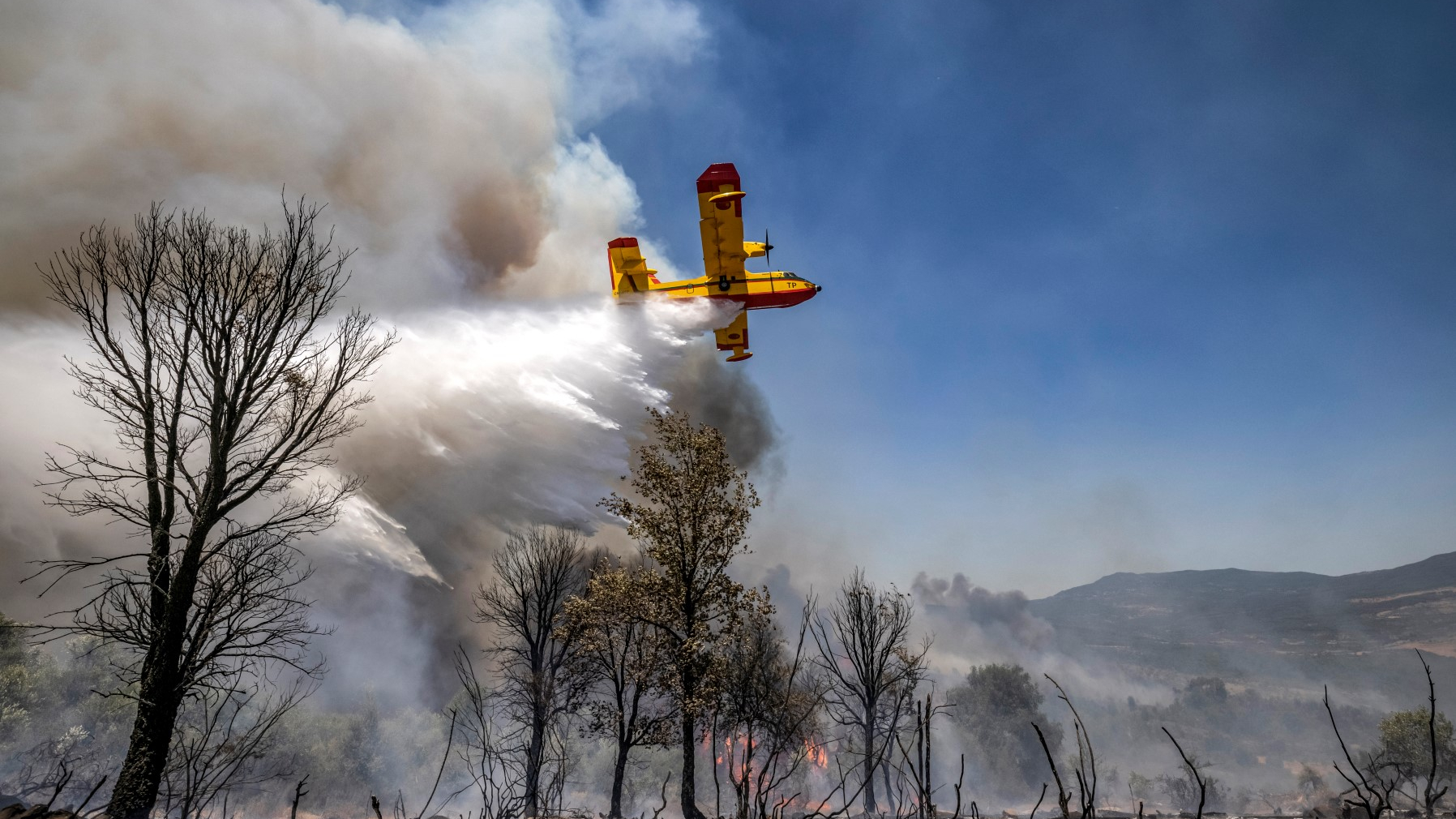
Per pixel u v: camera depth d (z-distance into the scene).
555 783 11.56
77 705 29.48
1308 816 19.03
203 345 16.31
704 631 23.67
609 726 26.11
